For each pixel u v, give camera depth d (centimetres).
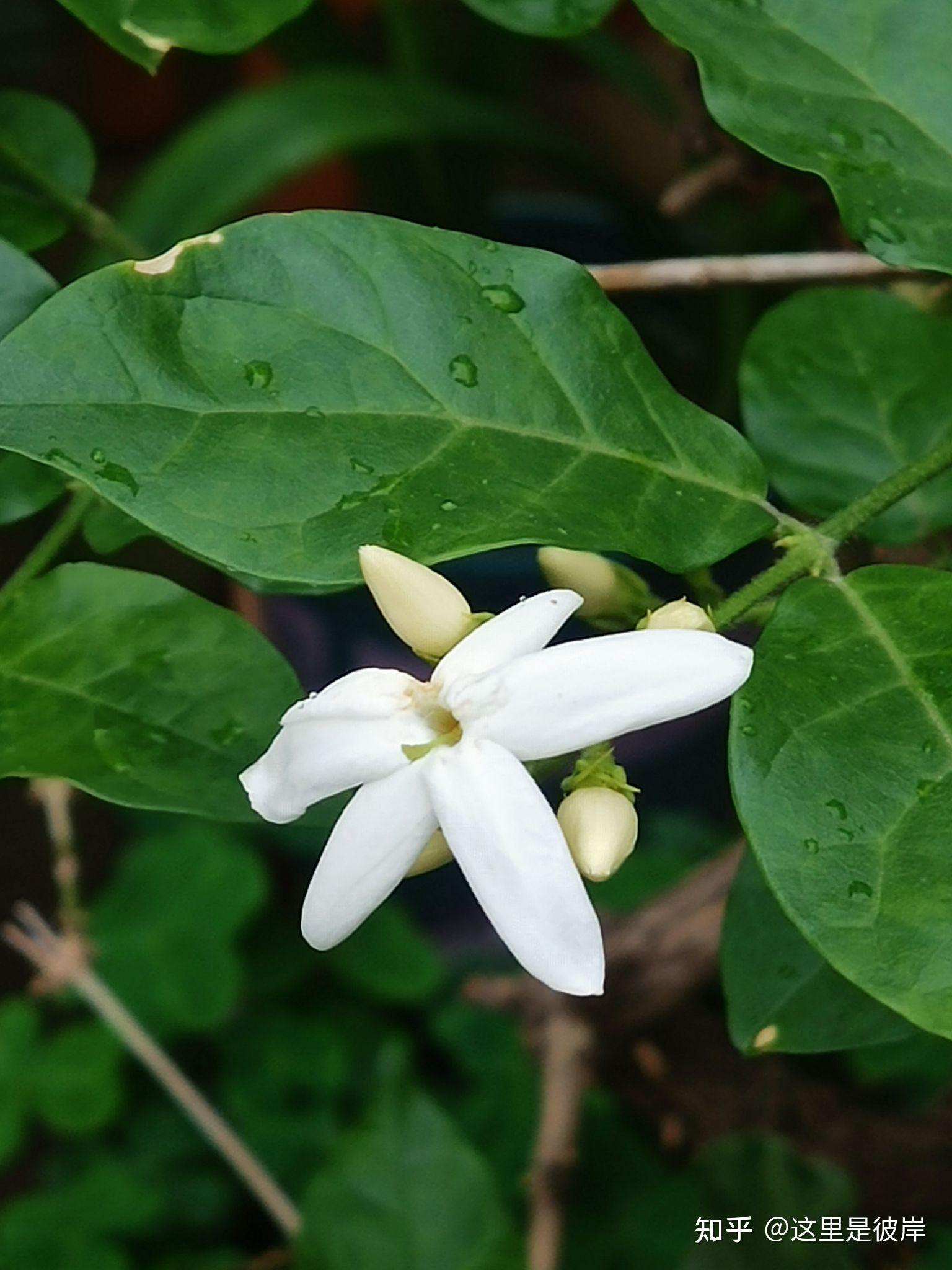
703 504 17
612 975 31
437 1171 27
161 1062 33
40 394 16
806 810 15
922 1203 34
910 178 18
